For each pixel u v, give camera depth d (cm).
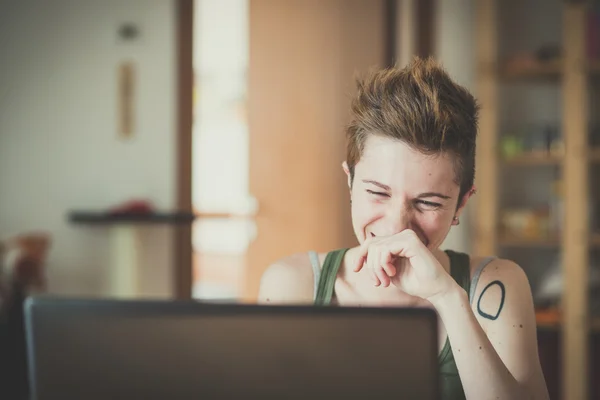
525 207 393
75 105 409
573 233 353
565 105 354
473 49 393
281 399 70
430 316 70
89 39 409
